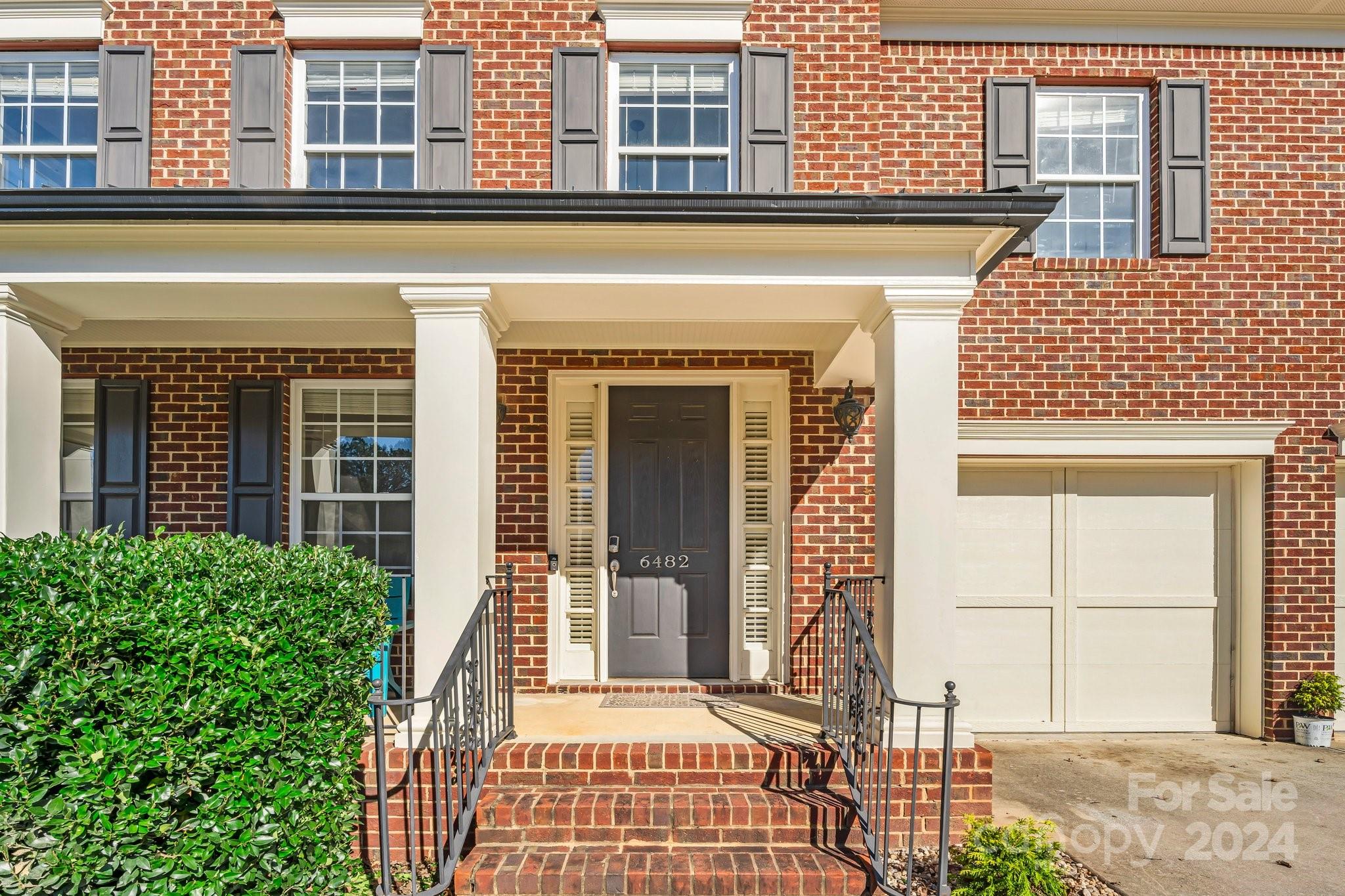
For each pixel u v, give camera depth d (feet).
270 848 10.62
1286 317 20.92
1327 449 20.83
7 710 9.01
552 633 20.39
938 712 14.14
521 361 20.56
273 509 20.24
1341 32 21.16
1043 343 20.76
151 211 13.23
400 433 21.57
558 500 20.92
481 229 13.82
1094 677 21.77
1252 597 21.18
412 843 11.39
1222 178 21.12
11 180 19.04
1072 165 21.61
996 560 21.81
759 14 19.02
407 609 20.79
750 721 16.25
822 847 13.01
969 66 21.03
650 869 12.15
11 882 9.00
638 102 19.43
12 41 18.58
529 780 14.01
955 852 13.16
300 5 18.63
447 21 18.78
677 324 17.94
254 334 19.17
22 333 14.73
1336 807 16.17
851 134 18.83
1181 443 20.75
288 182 18.74
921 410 14.37
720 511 21.06
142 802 9.50
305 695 11.06
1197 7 20.84
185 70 18.56
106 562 10.31
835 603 17.06
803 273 14.42
